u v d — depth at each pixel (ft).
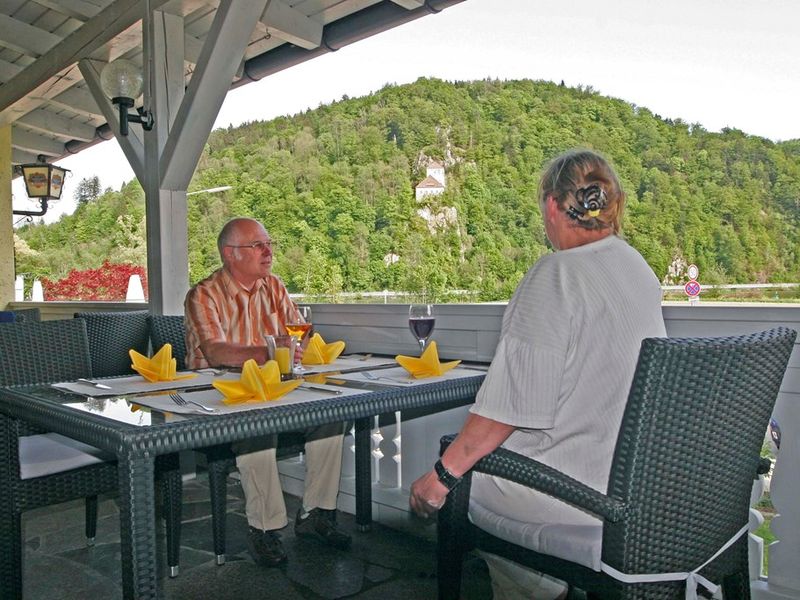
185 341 8.88
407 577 7.39
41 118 19.79
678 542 4.00
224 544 7.72
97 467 6.48
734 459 4.21
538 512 4.57
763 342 4.03
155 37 11.55
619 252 4.43
